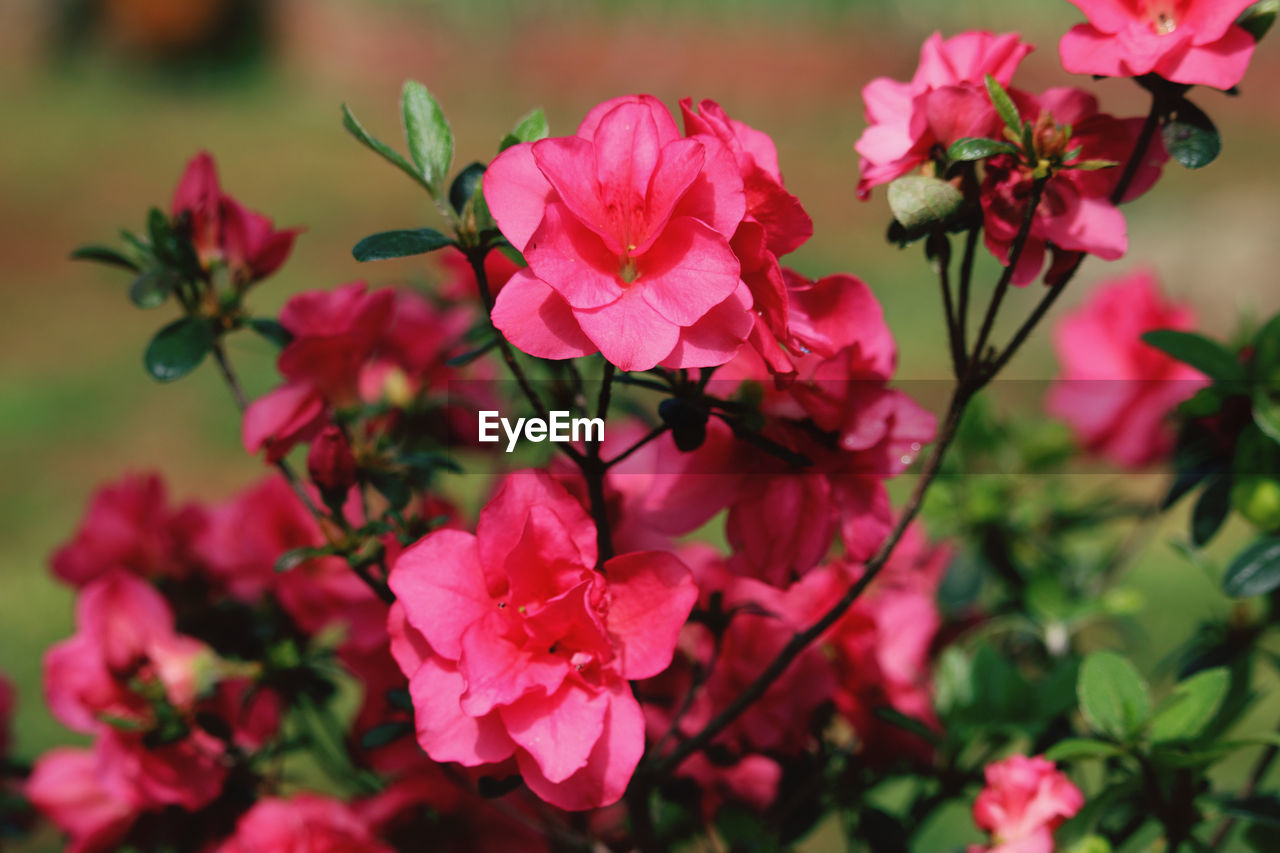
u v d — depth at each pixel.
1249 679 0.57
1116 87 2.77
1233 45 0.47
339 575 0.57
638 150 0.45
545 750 0.45
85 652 0.56
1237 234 2.48
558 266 0.44
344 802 0.60
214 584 0.59
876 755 0.55
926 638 0.58
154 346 0.52
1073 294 2.03
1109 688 0.50
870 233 2.89
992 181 0.47
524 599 0.46
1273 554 0.53
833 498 0.48
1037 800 0.49
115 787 0.55
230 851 0.54
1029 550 0.66
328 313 0.52
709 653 0.53
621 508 0.51
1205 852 0.51
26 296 2.62
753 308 0.45
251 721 0.57
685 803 0.54
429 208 3.01
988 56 0.48
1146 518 0.67
